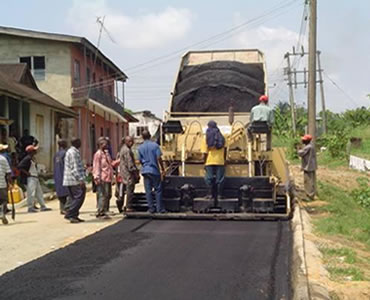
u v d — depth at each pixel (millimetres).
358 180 22000
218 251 8453
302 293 6023
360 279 6824
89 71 33375
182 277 6996
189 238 9523
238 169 12219
